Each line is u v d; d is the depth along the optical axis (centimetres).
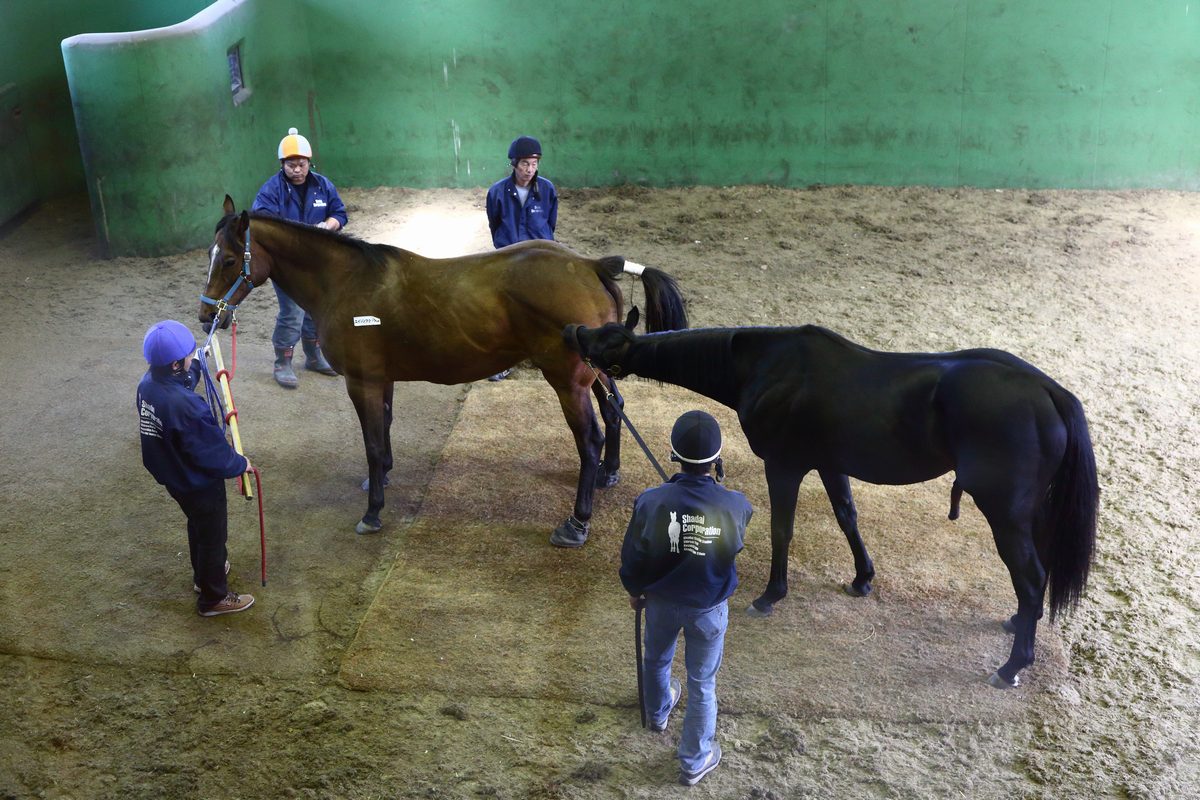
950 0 1105
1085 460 443
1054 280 938
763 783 430
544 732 459
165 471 487
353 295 575
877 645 500
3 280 952
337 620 531
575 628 517
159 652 506
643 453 674
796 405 480
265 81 1123
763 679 480
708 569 395
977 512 605
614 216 1118
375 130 1205
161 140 971
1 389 748
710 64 1154
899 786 427
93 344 823
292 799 426
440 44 1162
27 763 445
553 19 1143
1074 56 1114
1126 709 463
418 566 563
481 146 1205
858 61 1141
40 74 1127
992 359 455
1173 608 525
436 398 754
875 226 1077
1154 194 1149
